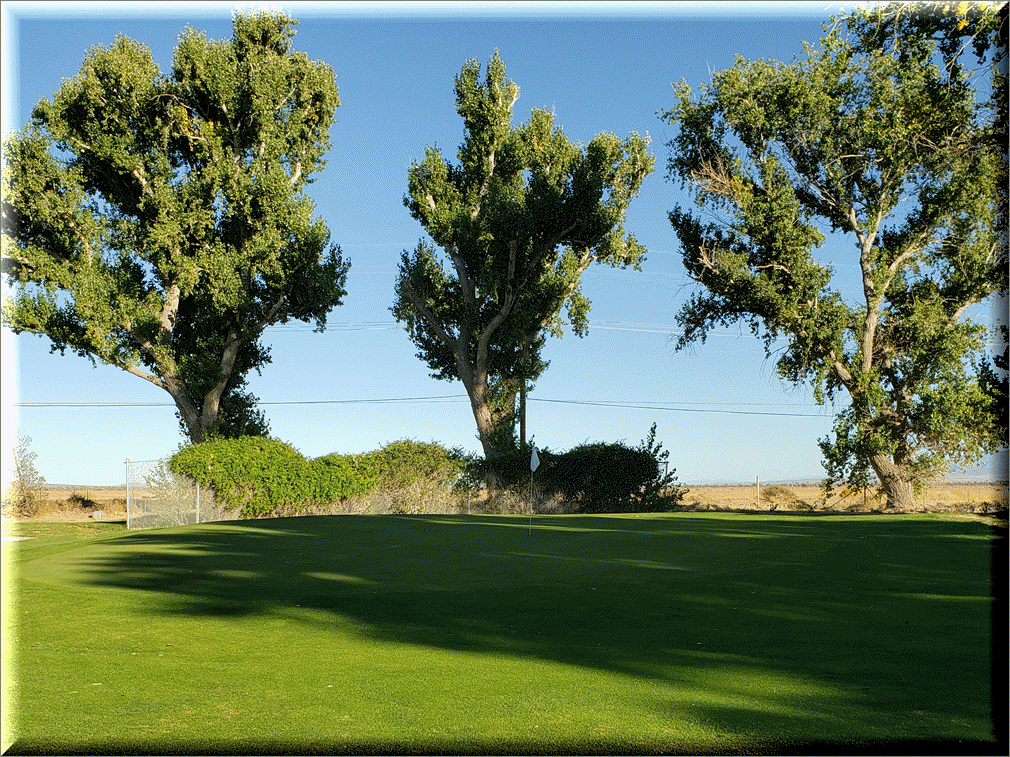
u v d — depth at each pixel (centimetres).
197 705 600
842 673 673
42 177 2700
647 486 3195
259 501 2519
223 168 2853
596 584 1094
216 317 2944
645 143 3338
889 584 1059
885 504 2983
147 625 880
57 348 2850
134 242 2862
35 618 916
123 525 2503
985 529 1691
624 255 3384
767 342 3094
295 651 765
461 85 3331
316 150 3092
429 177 3316
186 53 2881
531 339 3388
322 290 2995
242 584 1130
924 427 2795
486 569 1234
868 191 2966
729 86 3000
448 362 3616
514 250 3188
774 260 2983
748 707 590
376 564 1293
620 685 648
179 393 2984
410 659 734
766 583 1080
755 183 3061
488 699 612
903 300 2978
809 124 2948
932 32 1255
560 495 3131
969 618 862
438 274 3481
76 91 2781
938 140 2050
